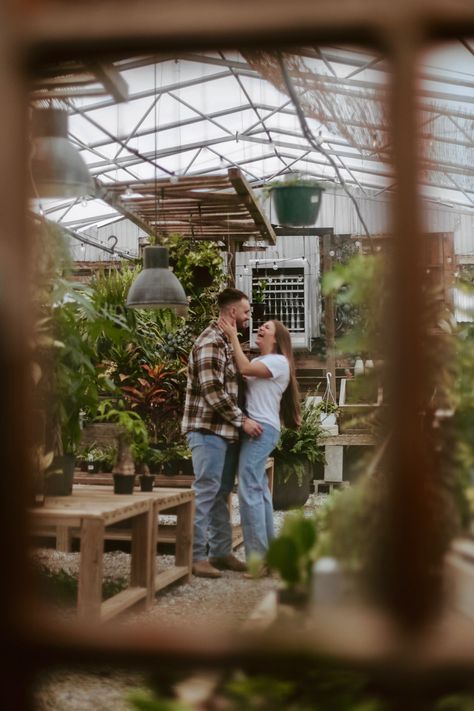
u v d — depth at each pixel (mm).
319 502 8742
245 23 1650
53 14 1692
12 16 1684
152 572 4414
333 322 11125
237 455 5441
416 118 1615
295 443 8305
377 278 2549
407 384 1607
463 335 2748
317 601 1973
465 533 2139
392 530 1603
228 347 5266
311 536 2102
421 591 1584
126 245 17516
